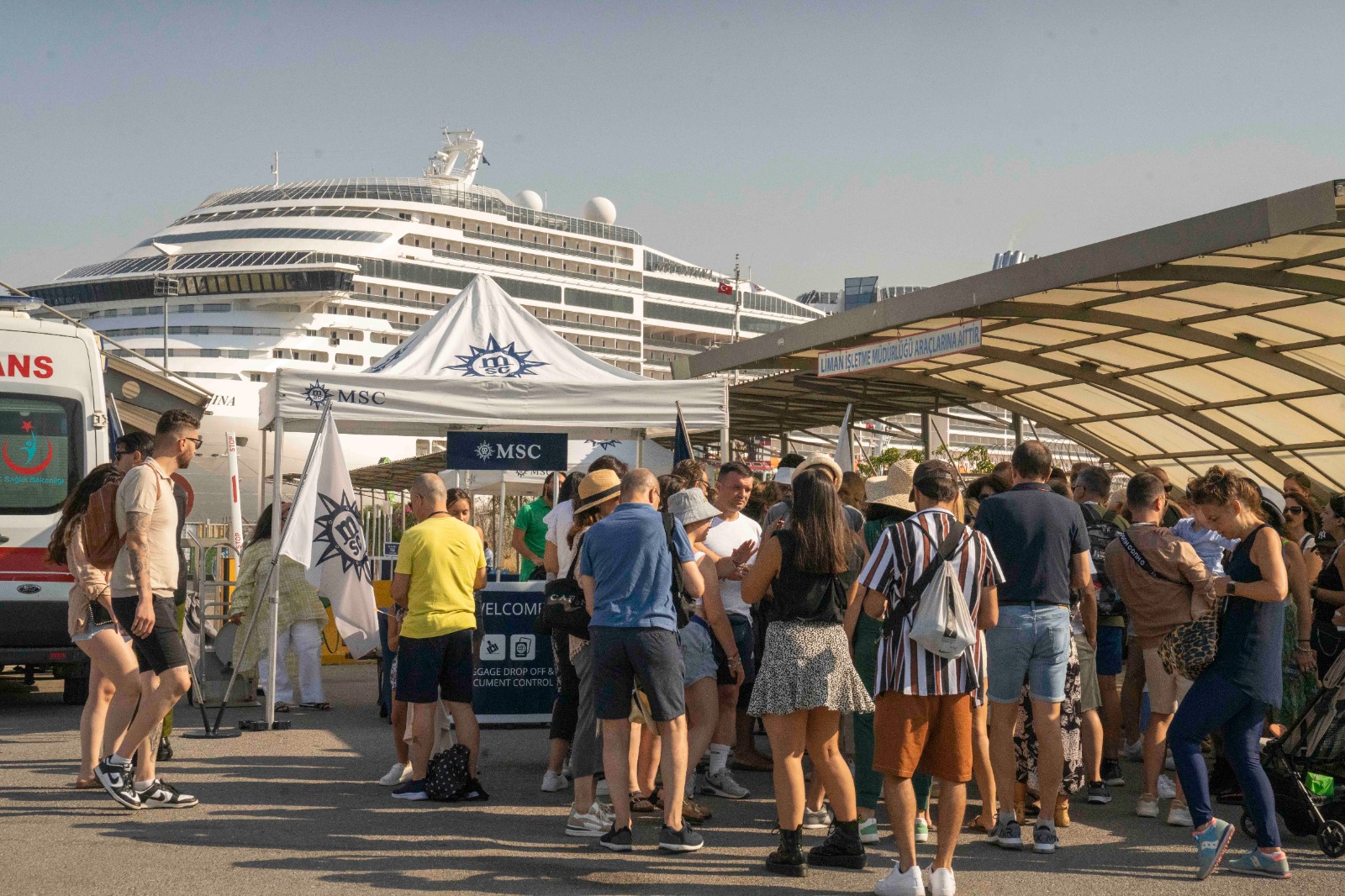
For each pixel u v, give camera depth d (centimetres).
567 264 7156
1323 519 772
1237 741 539
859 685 526
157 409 1792
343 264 5722
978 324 1387
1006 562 580
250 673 1084
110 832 576
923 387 2172
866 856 559
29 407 1025
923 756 502
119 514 622
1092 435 2294
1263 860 530
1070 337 1714
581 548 582
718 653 695
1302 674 722
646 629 557
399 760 711
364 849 554
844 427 1073
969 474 2081
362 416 938
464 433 972
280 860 530
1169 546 615
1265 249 1133
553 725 702
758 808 671
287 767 762
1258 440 1934
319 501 878
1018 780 619
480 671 947
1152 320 1527
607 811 604
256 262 5803
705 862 545
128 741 624
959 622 487
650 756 648
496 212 6744
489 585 953
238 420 5344
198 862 523
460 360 1030
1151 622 630
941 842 492
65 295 5925
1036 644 576
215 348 5619
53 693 1202
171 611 628
